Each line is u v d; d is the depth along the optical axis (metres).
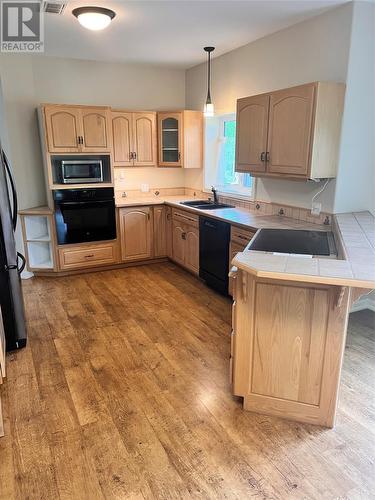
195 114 4.86
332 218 3.06
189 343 2.96
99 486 1.70
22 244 4.40
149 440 1.97
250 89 3.96
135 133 4.79
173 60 4.65
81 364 2.68
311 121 2.81
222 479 1.73
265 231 2.97
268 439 1.97
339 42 2.88
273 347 2.04
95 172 4.43
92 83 4.75
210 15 3.06
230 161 4.77
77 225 4.45
